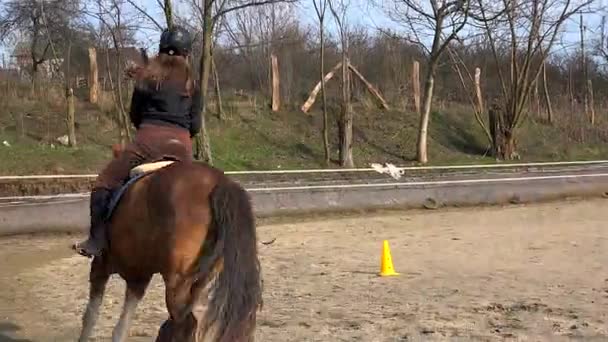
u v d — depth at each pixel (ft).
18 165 74.69
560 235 44.83
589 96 121.49
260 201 55.42
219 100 96.78
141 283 17.58
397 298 27.84
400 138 99.55
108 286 31.55
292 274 33.35
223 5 78.07
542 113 116.47
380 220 54.44
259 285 15.26
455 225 51.08
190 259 15.61
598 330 22.62
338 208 58.08
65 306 27.68
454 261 36.17
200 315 15.51
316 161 89.81
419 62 118.93
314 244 42.80
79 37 99.14
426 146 95.04
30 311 26.86
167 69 17.98
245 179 72.79
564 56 140.05
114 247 17.03
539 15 94.38
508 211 59.21
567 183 67.87
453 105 113.91
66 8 92.63
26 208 48.96
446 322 23.94
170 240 15.66
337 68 104.63
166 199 15.87
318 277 32.50
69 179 64.39
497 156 98.37
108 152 82.84
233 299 14.84
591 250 38.78
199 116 18.66
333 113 103.19
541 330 22.74
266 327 23.57
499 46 114.11
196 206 15.74
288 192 57.21
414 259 36.99
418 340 21.77
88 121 88.84
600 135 113.39
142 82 17.87
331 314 25.38
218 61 115.34
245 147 91.56
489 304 26.48
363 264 35.78
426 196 61.62
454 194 62.69
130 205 16.47
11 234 47.85
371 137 99.19
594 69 141.59
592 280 30.73
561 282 30.45
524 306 26.02
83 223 49.93
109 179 17.37
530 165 73.10
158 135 17.65
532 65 112.16
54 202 50.65
